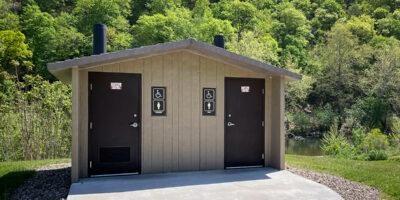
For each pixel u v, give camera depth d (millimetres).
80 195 5848
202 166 7969
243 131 8289
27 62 28125
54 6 44719
